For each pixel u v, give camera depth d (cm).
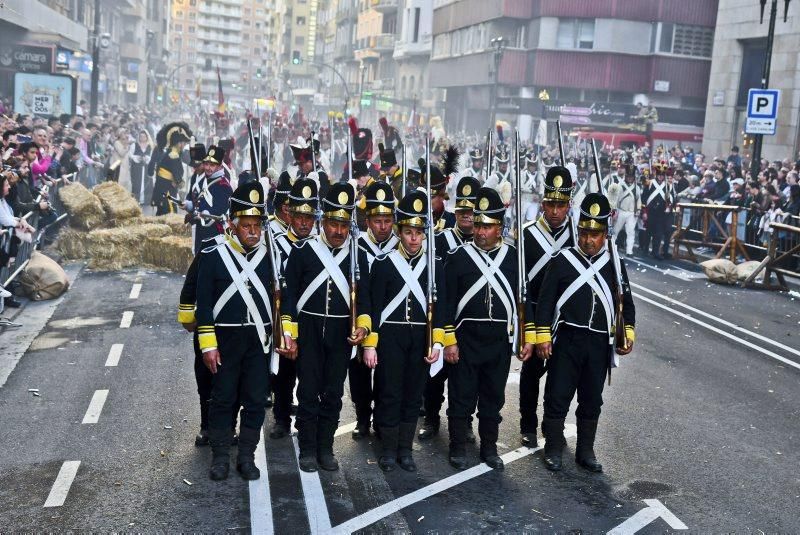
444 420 788
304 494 613
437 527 571
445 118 5694
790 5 3150
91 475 636
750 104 1975
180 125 1800
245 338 627
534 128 4556
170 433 723
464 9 5216
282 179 727
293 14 13312
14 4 2977
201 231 1205
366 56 7688
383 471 659
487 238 664
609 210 658
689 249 1933
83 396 809
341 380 652
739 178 2214
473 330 662
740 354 1083
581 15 4425
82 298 1216
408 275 651
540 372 723
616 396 877
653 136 4194
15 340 993
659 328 1211
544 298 664
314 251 645
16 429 722
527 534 566
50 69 2900
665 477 671
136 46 7269
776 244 1584
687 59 4419
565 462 693
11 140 1416
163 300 1217
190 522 566
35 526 555
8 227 1077
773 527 589
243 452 639
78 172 1914
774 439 768
